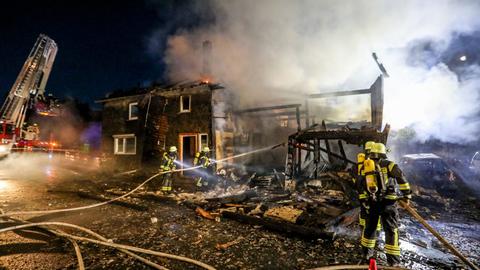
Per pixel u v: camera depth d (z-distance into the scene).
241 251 4.09
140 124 14.26
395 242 3.42
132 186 10.20
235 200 7.21
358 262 3.70
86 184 10.43
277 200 7.27
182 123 13.02
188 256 3.91
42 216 5.87
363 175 3.71
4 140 15.60
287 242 4.46
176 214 6.17
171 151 8.76
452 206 7.39
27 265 3.52
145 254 3.95
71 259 3.73
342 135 8.92
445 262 3.79
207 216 5.82
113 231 4.98
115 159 15.02
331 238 4.45
